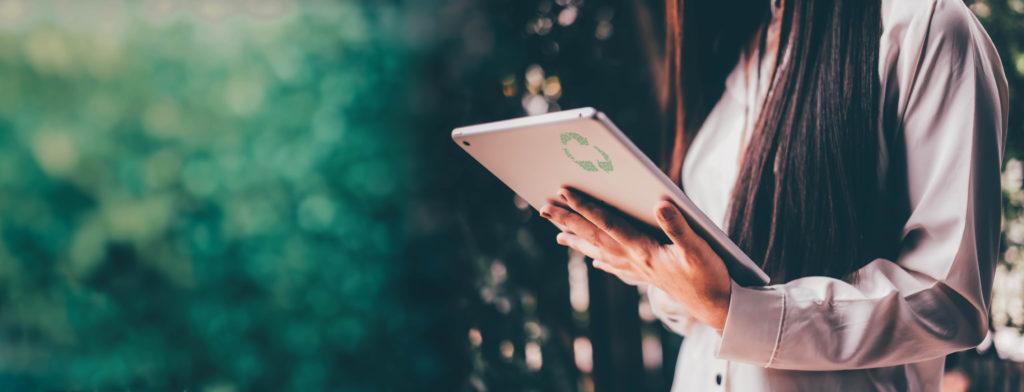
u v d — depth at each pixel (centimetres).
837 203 119
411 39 277
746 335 116
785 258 121
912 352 115
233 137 346
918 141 117
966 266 112
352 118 329
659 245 121
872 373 121
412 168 271
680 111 149
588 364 265
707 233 113
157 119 348
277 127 340
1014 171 227
